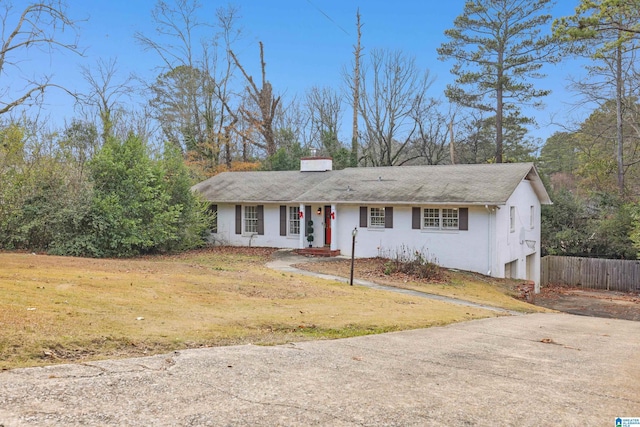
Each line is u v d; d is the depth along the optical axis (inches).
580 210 1155.9
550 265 1064.8
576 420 177.0
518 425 168.2
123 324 294.0
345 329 353.4
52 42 680.4
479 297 630.5
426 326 395.2
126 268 559.5
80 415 154.5
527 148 1675.7
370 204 901.8
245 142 1651.1
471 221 812.6
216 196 1096.8
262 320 351.9
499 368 259.4
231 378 207.2
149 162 914.7
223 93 1610.5
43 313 287.1
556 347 339.9
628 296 898.7
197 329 305.9
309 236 994.7
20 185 789.9
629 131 1233.4
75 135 1076.5
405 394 198.2
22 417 149.1
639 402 206.4
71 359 223.8
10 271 436.5
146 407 165.6
